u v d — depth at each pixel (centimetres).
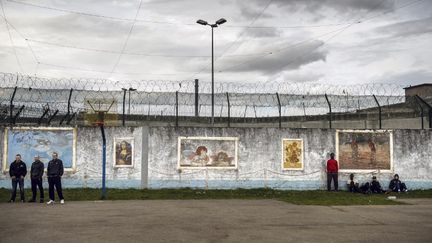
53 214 1246
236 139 1975
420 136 2044
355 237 967
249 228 1058
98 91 1911
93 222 1118
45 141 1925
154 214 1262
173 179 1942
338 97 2005
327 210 1377
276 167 1983
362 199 1672
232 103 1983
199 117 2020
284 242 911
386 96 2019
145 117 2016
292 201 1605
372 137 2030
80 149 1928
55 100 1898
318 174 2002
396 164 2030
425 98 2184
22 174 1584
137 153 1941
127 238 934
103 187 1656
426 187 2030
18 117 1919
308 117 2147
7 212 1282
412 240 942
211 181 1956
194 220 1163
